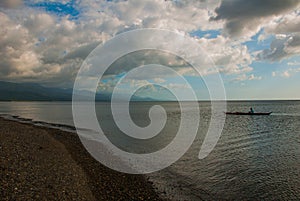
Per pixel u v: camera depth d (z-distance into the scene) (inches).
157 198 518.6
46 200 426.9
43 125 1768.0
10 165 578.6
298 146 1095.6
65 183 533.0
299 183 616.1
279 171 717.3
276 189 578.2
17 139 962.1
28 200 411.5
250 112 2908.5
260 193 555.2
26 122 1983.3
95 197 497.7
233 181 633.6
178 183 616.4
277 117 2620.6
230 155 923.4
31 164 620.4
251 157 890.7
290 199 523.5
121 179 624.4
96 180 597.9
